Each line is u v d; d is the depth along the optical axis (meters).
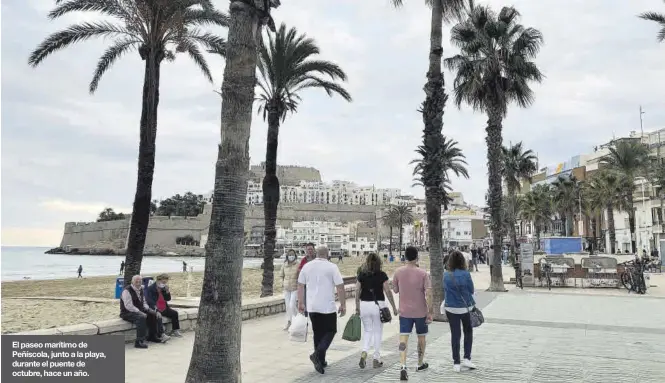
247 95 5.66
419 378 6.93
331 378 6.93
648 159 55.94
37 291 26.41
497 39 23.20
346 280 21.02
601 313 14.55
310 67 19.94
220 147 5.61
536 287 24.44
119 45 18.38
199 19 17.67
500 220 22.92
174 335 10.04
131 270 15.30
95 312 14.30
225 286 5.36
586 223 81.44
